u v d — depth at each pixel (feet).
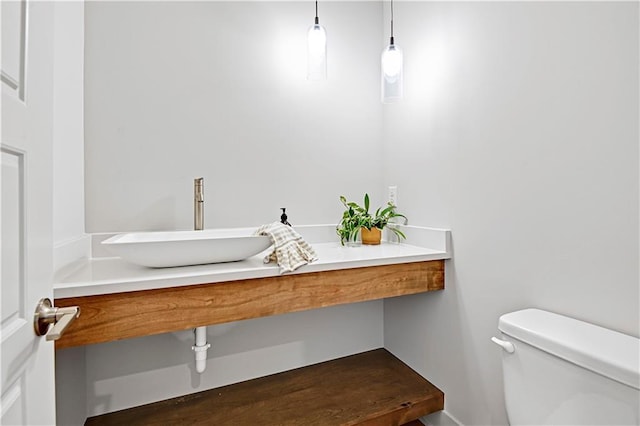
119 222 4.64
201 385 5.10
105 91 4.55
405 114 5.77
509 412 3.31
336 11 6.03
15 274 1.71
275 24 5.57
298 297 3.99
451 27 4.78
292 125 5.71
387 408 4.65
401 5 5.87
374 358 6.09
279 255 3.86
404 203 5.82
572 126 3.29
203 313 3.53
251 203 5.43
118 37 4.61
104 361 4.57
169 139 4.90
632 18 2.82
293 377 5.47
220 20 5.19
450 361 4.89
